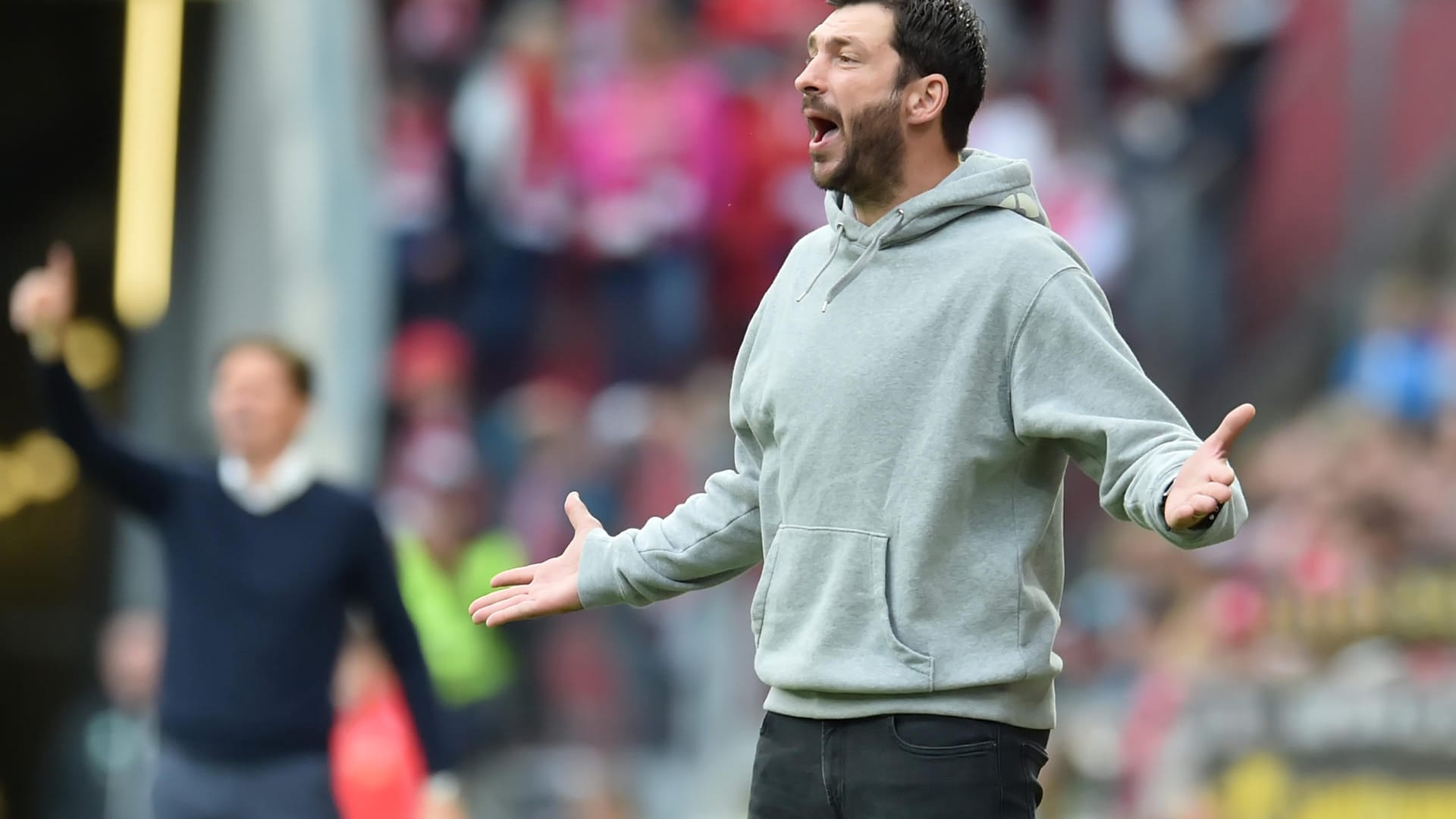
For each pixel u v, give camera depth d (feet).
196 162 109.29
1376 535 96.17
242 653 61.41
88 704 105.81
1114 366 30.01
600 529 35.45
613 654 99.19
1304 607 91.50
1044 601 31.07
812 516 31.24
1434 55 120.78
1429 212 118.62
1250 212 121.90
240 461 62.69
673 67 119.44
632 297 117.91
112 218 112.57
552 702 98.07
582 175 118.42
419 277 118.73
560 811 96.12
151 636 92.99
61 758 105.81
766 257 118.32
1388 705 86.28
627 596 34.55
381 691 75.15
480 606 35.40
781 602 31.58
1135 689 95.86
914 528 30.45
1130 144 123.13
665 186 117.70
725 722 99.19
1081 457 30.83
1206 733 88.84
